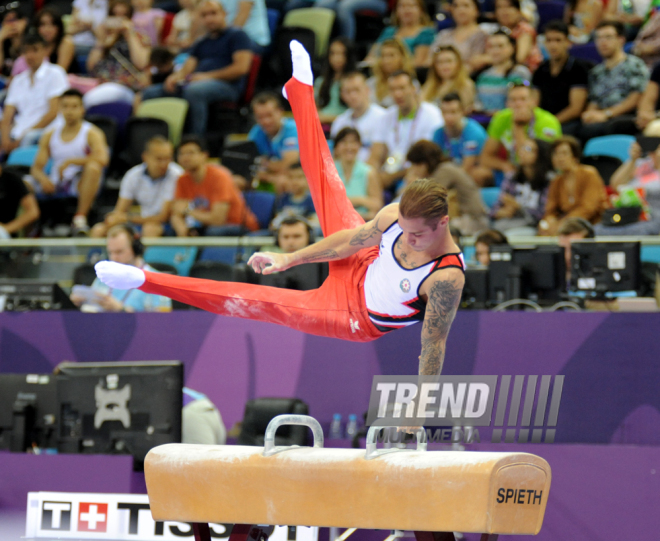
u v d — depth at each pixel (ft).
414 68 63.10
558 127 51.90
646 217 44.11
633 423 32.42
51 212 57.26
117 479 31.22
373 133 54.70
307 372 36.47
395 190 52.54
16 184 55.47
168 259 43.93
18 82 66.80
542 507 20.93
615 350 32.86
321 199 25.99
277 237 40.63
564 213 46.24
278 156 55.98
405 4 65.57
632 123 53.83
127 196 54.19
